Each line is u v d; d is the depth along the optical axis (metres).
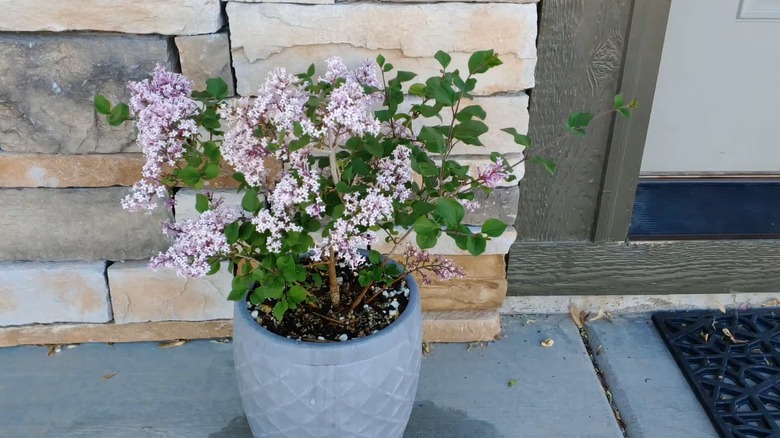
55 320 2.03
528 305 2.27
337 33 1.72
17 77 1.72
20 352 2.05
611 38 1.89
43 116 1.76
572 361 2.07
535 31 1.74
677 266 2.22
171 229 1.56
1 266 1.95
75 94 1.74
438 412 1.88
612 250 2.18
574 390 1.97
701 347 2.11
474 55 1.39
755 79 2.38
